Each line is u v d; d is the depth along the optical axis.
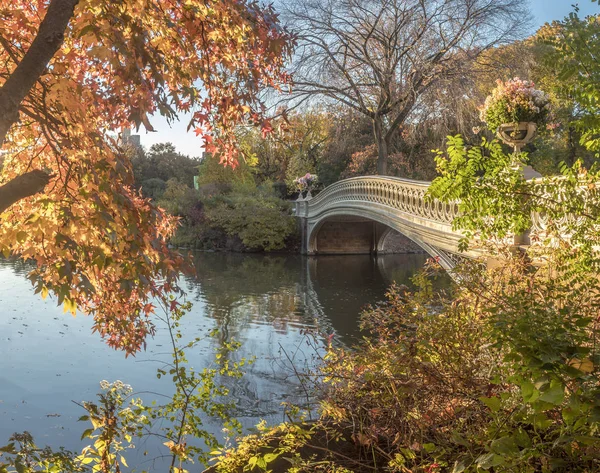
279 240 33.25
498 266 4.29
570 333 2.04
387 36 18.48
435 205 11.52
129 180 3.12
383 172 20.41
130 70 2.72
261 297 17.81
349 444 3.09
